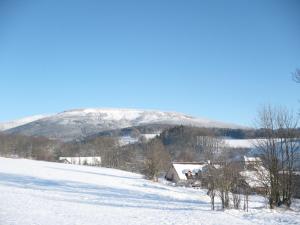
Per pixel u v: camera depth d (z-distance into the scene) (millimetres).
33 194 36375
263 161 36219
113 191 49094
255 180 36625
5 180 49656
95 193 44594
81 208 29391
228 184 33844
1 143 159375
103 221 23703
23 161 104188
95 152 162750
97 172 87688
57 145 178375
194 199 48156
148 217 26688
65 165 107562
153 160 82125
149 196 47281
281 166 35781
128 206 33656
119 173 93000
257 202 43906
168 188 63344
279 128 36312
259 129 38312
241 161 38031
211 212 30734
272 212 31422
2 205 26578
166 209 32562
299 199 39562
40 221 21547
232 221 26156
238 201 34000
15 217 22078
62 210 27234
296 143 36125
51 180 56188
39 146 166875
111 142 161375
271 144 36156
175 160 103875
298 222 26266
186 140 116750
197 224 24469
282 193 35750
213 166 35094
